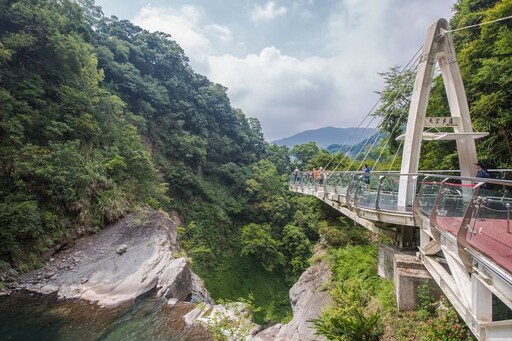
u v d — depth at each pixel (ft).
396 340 20.77
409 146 29.04
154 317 36.55
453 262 16.58
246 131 199.93
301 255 109.50
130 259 49.37
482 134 27.37
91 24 140.15
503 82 32.37
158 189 87.15
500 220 12.47
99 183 63.93
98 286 42.88
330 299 33.58
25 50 65.10
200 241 112.06
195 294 50.85
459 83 29.71
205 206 129.90
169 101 143.54
